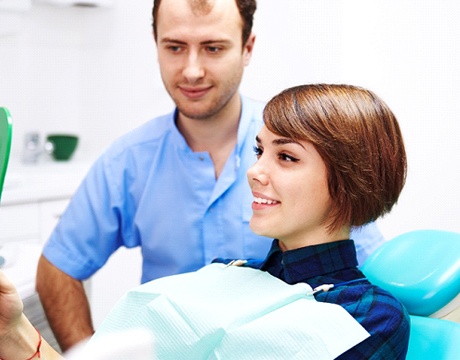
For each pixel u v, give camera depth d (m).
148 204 1.32
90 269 1.36
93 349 0.49
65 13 2.68
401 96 1.67
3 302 0.70
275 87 2.01
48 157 2.67
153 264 1.36
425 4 1.58
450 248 0.94
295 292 0.81
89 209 1.35
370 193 0.85
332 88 0.87
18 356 0.74
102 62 2.68
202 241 1.29
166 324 0.79
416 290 0.91
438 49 1.56
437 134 1.59
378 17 1.70
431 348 0.86
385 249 1.00
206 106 1.22
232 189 1.27
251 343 0.75
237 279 0.89
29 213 2.25
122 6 2.54
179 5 1.16
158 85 2.45
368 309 0.79
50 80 2.72
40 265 1.36
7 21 2.56
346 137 0.83
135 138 1.35
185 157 1.29
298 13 1.91
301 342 0.74
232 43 1.19
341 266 0.87
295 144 0.84
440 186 1.60
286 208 0.85
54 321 1.35
